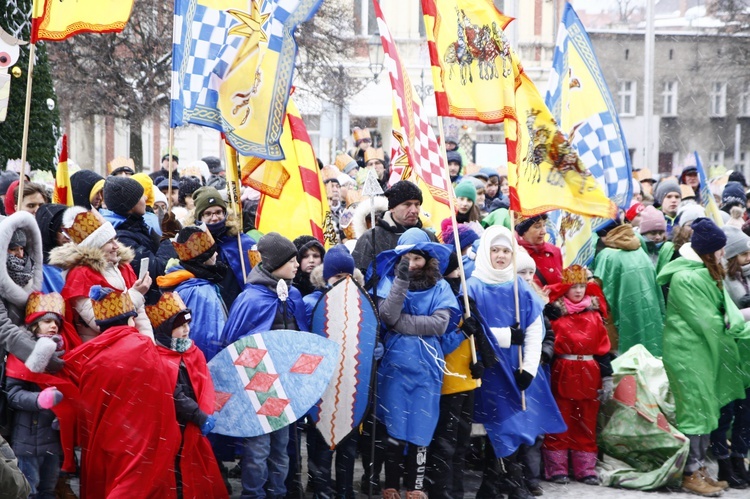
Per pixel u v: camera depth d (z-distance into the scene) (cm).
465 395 639
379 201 779
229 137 653
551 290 711
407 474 623
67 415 532
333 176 1143
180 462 543
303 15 671
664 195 1090
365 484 660
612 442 719
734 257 756
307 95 2620
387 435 635
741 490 727
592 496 678
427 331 616
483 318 644
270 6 665
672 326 720
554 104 840
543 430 667
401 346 618
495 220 873
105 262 564
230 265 671
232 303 654
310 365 583
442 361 623
